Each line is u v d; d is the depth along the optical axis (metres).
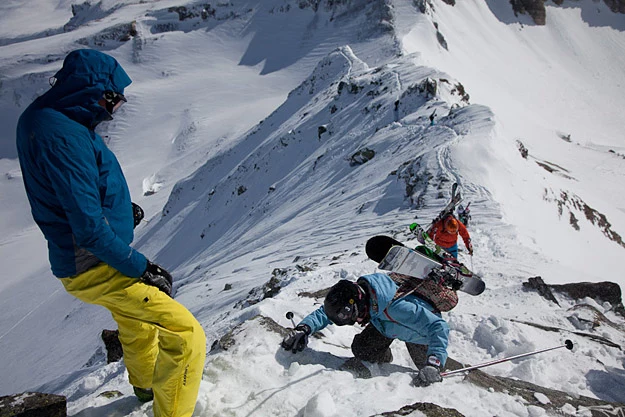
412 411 3.04
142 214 3.29
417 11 99.94
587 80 117.38
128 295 2.86
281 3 145.88
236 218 43.19
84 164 2.60
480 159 19.20
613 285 7.34
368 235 16.12
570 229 19.66
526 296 6.85
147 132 112.12
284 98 117.12
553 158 55.53
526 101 99.19
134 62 140.75
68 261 2.80
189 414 3.01
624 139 88.62
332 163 32.84
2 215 97.50
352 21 132.75
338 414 3.12
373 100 36.81
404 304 3.78
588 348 5.36
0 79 142.75
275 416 3.20
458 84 35.91
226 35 144.50
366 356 4.04
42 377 29.61
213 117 111.81
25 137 2.58
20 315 52.19
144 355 3.31
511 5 129.75
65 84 2.68
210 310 14.34
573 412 3.73
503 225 13.60
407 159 23.19
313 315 3.98
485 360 4.86
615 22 134.25
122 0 185.00
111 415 3.36
